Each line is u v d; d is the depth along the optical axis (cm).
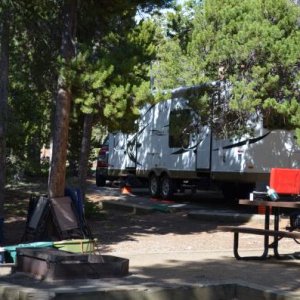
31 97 1487
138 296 658
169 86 1609
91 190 2300
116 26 1195
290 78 1390
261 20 1390
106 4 1105
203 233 1255
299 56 1346
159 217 1525
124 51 1085
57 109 1045
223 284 704
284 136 1541
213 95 1462
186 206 1755
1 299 662
